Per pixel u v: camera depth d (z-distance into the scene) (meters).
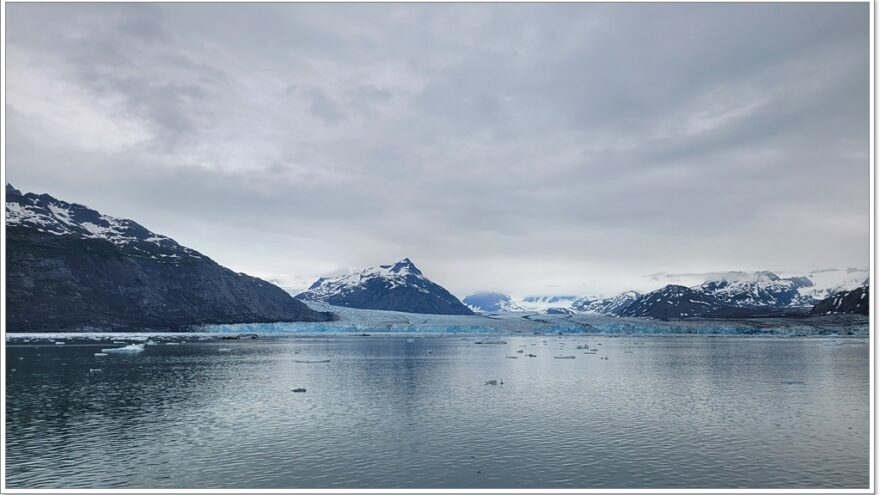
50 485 33.50
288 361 110.81
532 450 40.31
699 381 77.94
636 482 33.84
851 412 53.94
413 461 37.78
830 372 89.56
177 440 43.22
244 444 42.00
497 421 49.81
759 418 51.06
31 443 42.44
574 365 102.81
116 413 53.72
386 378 81.38
